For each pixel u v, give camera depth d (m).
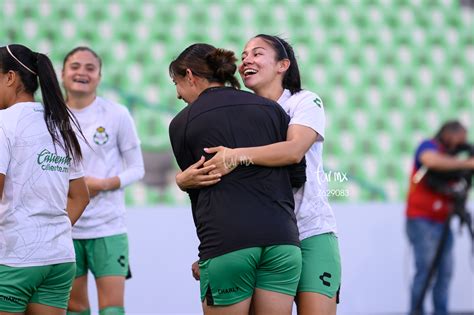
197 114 11.55
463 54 32.88
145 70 30.31
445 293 23.34
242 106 11.58
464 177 23.03
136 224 22.45
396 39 32.50
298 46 31.75
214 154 11.29
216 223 11.13
